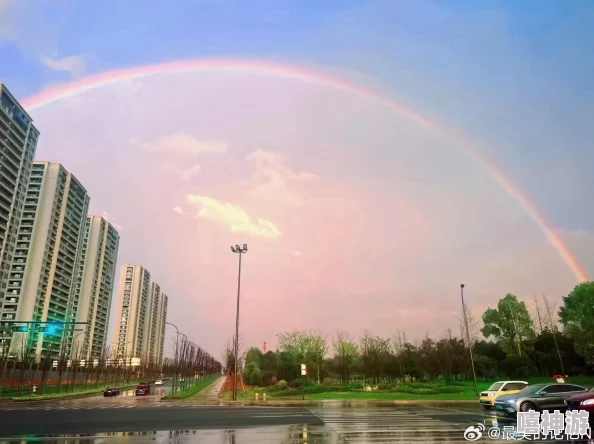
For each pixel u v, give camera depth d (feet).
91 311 419.54
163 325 597.93
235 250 144.15
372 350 219.82
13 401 135.74
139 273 515.50
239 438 49.57
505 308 235.40
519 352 219.61
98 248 437.17
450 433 53.01
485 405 90.07
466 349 202.90
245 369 241.14
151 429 58.13
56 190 356.38
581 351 194.70
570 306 220.84
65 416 78.28
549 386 69.72
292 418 72.69
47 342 328.08
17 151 298.56
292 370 216.54
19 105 297.74
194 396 152.05
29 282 328.70
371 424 63.16
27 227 339.16
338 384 191.31
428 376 216.13
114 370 330.54
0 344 273.54
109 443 46.26
